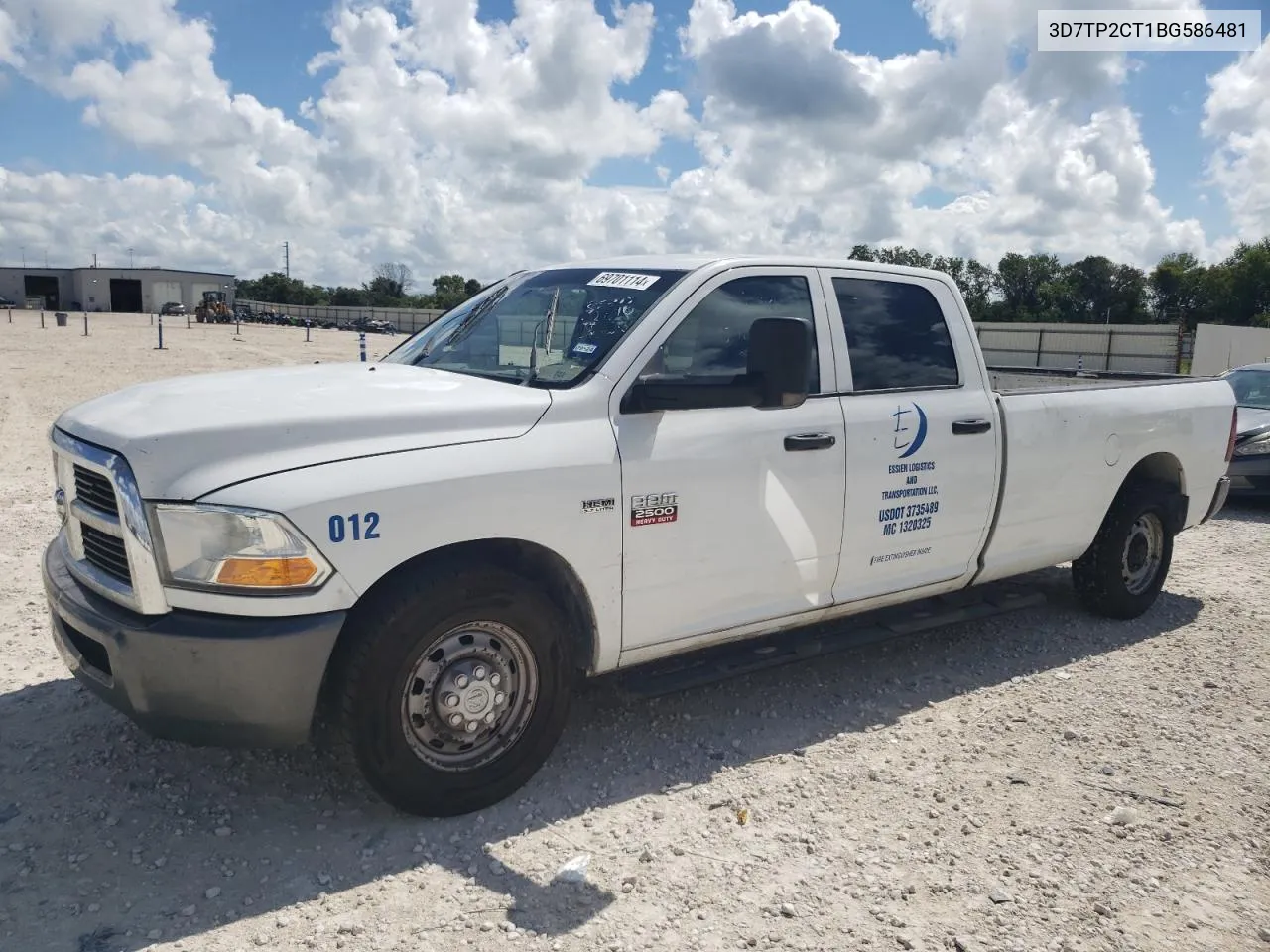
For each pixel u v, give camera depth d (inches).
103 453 128.9
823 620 183.8
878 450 180.2
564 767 158.6
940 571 198.2
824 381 176.6
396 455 132.1
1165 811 150.5
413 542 130.8
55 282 4633.4
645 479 151.3
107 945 112.5
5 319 2965.1
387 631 130.0
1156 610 254.7
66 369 960.3
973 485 197.5
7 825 137.1
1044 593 260.5
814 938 117.6
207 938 114.3
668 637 160.1
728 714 182.1
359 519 126.7
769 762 163.2
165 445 124.8
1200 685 202.5
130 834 135.6
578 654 155.4
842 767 162.2
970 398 198.1
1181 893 129.5
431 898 123.1
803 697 191.5
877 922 121.0
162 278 4566.9
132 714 128.9
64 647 141.3
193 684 123.6
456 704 137.5
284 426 129.0
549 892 125.0
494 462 137.6
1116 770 163.8
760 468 163.9
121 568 130.9
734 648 183.5
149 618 125.8
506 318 176.9
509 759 144.9
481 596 136.6
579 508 144.8
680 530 156.1
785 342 143.5
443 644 136.9
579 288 173.6
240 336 2091.5
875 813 147.4
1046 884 130.3
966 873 132.3
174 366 1052.5
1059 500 216.4
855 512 178.7
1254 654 221.6
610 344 155.7
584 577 147.4
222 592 123.3
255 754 159.2
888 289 190.5
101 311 4488.2
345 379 154.7
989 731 178.1
